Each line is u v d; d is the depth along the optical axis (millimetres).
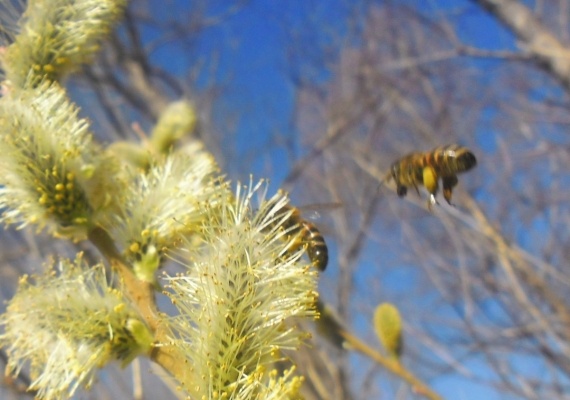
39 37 125
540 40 250
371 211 373
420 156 138
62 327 108
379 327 128
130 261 114
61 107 120
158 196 116
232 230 103
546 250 365
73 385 107
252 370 98
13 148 115
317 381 175
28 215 116
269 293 101
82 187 116
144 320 108
